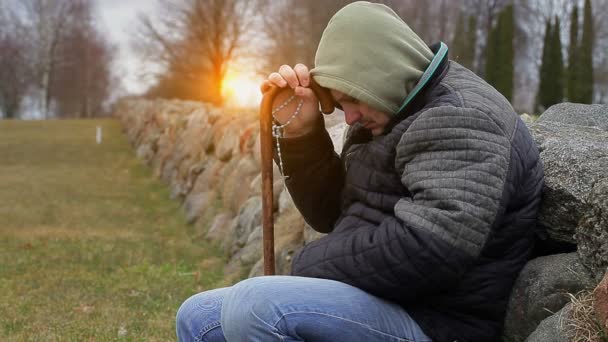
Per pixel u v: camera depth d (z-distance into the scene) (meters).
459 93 2.20
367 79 2.24
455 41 18.00
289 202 5.47
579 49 19.09
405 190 2.21
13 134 23.80
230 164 8.40
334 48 2.30
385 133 2.35
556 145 2.54
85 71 58.41
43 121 30.67
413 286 2.08
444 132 2.08
